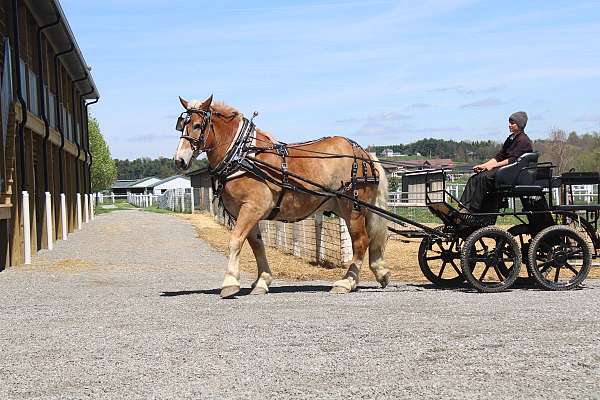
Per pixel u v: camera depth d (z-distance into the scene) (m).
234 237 10.27
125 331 7.97
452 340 7.23
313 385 5.79
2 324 8.68
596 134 50.34
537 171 10.77
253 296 10.45
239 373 6.16
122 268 15.65
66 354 6.95
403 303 9.53
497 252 10.62
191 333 7.75
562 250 10.77
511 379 5.89
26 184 17.58
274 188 10.41
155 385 5.86
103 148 85.06
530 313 8.61
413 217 28.25
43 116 21.52
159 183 127.31
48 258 18.08
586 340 7.16
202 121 10.26
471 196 10.81
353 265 11.02
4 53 17.02
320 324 8.11
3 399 5.58
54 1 19.89
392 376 6.01
